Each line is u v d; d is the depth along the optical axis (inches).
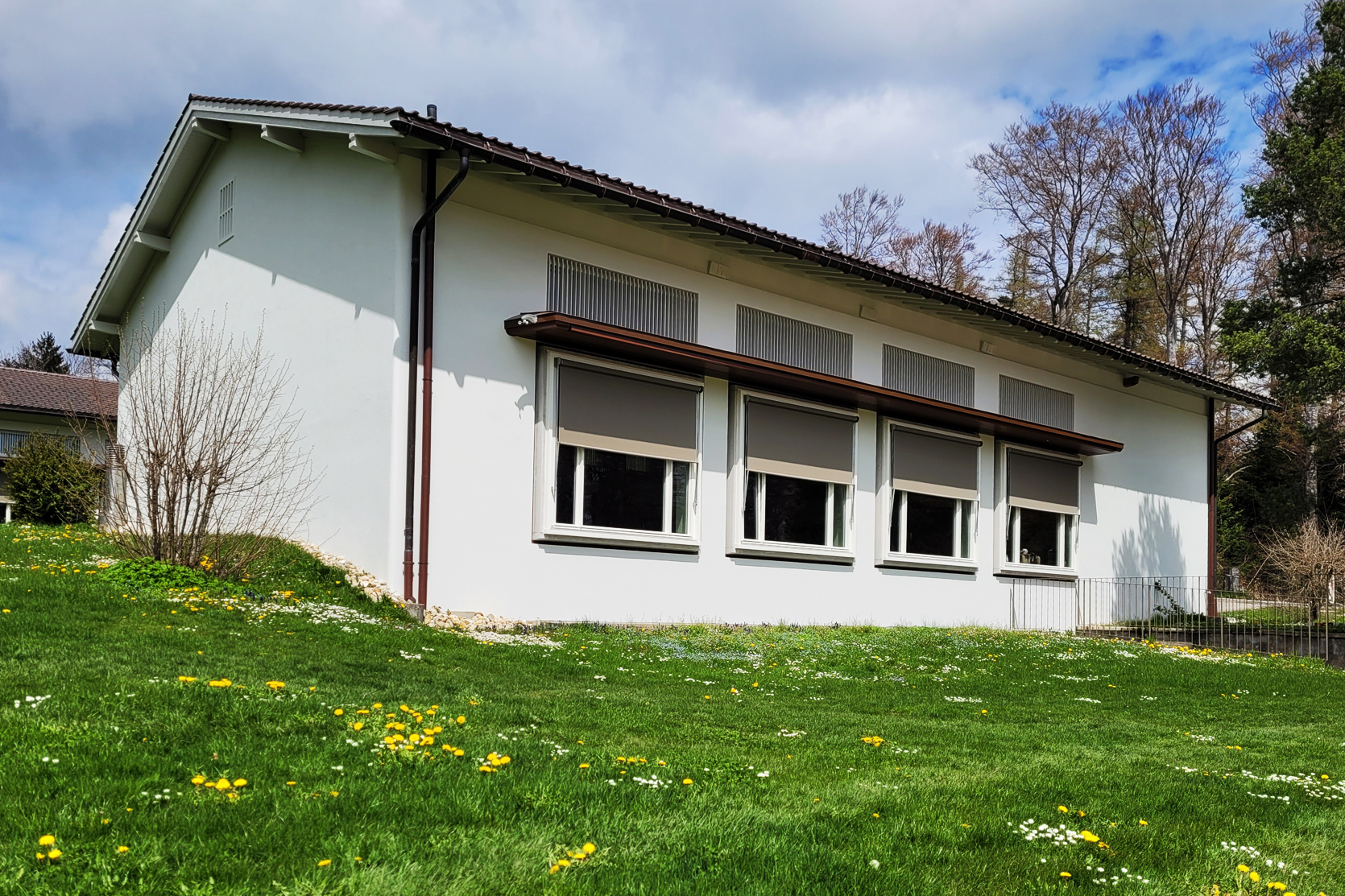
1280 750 340.2
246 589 451.5
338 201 542.6
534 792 198.1
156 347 733.9
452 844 166.4
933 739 314.5
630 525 572.7
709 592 609.9
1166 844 200.2
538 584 531.8
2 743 191.0
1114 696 477.1
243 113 574.9
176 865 149.3
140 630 342.0
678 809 197.8
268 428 575.2
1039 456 837.8
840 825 195.8
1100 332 1550.2
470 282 516.1
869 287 691.4
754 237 593.3
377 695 283.4
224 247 647.8
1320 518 1339.8
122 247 761.6
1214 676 562.9
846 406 695.7
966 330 791.7
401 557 487.5
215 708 231.9
